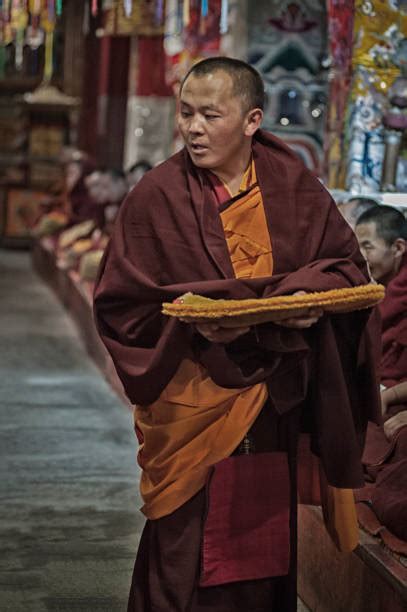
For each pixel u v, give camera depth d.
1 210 22.94
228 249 3.85
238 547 3.99
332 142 8.42
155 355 3.78
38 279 18.59
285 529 4.06
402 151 7.79
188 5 8.75
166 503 3.93
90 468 7.38
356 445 4.02
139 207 3.88
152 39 15.00
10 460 7.50
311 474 4.39
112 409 9.24
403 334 5.58
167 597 3.94
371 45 7.80
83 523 6.20
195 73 3.82
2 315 14.35
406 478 4.54
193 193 3.86
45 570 5.44
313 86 10.44
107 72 16.62
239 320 3.61
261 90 3.88
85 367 11.15
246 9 10.30
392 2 7.76
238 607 4.05
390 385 5.63
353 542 4.23
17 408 9.09
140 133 15.27
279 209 3.90
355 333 4.05
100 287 3.93
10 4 9.72
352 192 7.75
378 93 7.86
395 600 4.10
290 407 3.95
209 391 3.88
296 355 3.88
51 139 22.39
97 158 16.98
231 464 3.96
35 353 11.76
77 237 15.71
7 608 4.95
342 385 3.97
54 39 21.95
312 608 5.03
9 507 6.45
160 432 3.93
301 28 10.37
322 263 3.86
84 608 4.98
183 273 3.82
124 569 5.50
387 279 5.77
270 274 3.88
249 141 3.91
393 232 5.67
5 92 23.11
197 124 3.79
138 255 3.88
